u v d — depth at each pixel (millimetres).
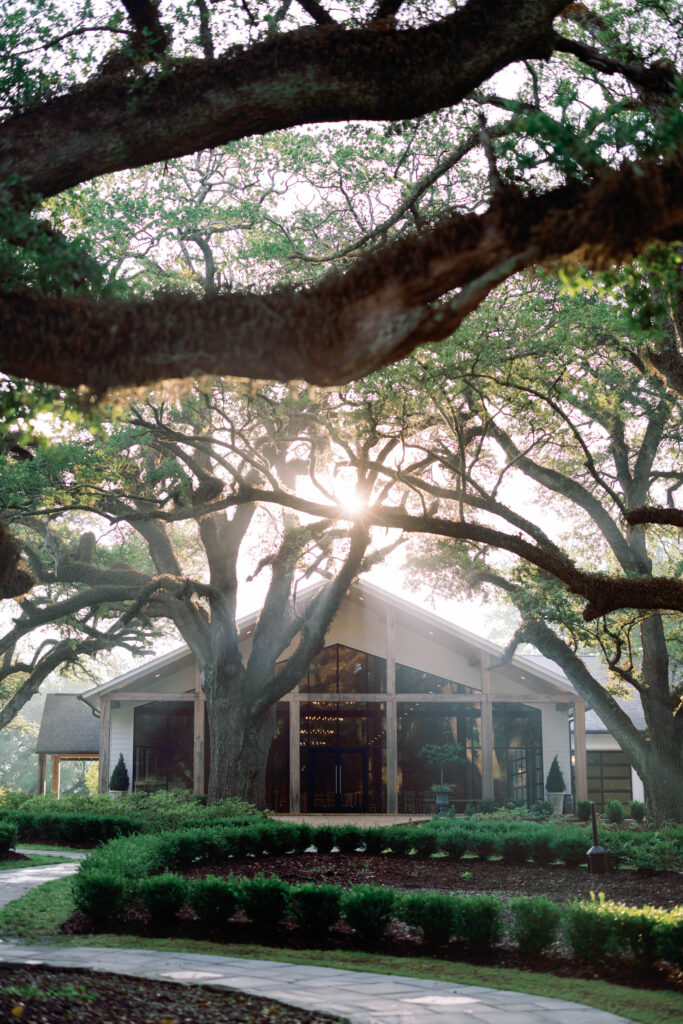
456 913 11906
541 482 27297
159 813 25078
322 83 5559
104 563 35969
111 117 5570
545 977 10500
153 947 12047
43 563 33781
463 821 24391
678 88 4664
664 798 26562
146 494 26875
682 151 4395
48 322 4645
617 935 10625
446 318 4328
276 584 30766
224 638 29875
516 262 4336
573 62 12195
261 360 4398
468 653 39406
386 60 5594
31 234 5258
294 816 35781
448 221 4453
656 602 11992
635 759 27453
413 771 39406
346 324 4273
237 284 4754
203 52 7195
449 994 9562
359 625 40312
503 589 29266
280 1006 8781
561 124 4613
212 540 30688
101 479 21625
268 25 7281
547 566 12695
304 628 29469
